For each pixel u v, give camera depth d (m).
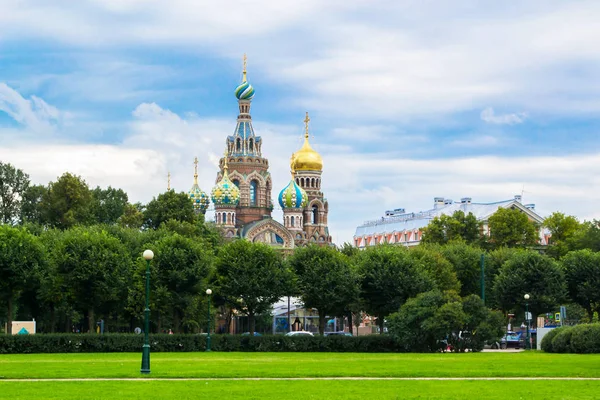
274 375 60.59
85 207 188.25
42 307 135.12
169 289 122.31
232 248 131.12
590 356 91.50
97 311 131.75
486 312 111.81
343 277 128.75
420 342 110.81
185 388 50.91
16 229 118.56
